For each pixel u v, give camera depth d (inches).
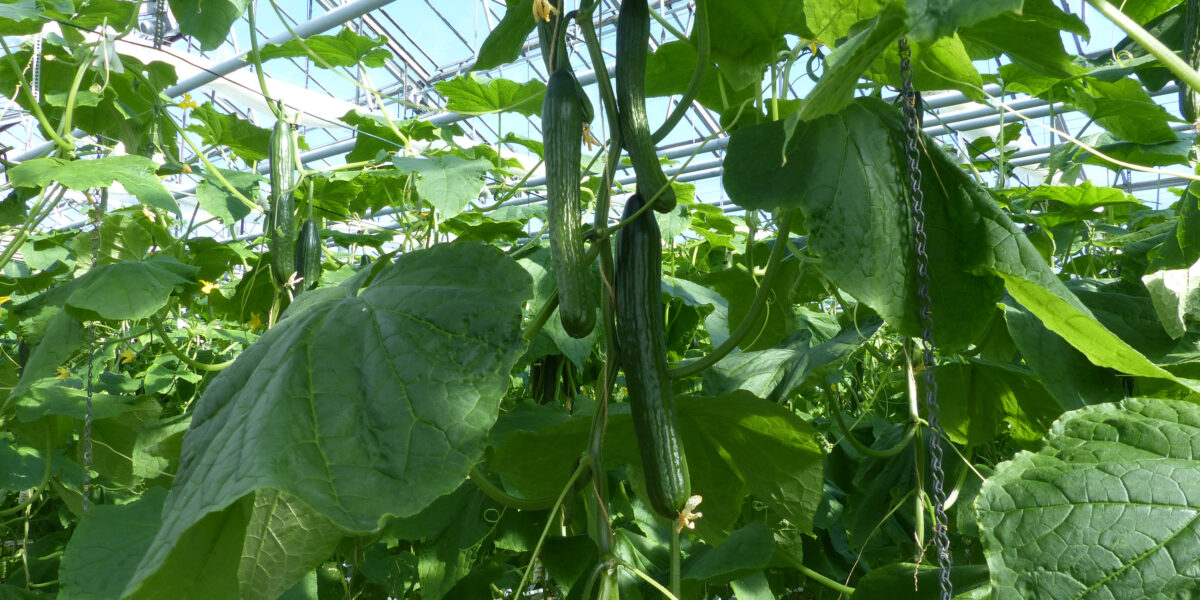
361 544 56.5
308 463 25.6
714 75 44.7
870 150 32.5
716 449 43.4
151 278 52.9
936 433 28.3
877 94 37.5
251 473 24.3
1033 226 50.3
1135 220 76.9
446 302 30.7
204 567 29.2
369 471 25.9
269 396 27.6
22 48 63.6
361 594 77.0
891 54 33.8
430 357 28.9
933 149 32.7
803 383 46.3
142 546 42.1
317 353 29.4
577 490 35.5
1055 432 28.9
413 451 26.5
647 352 30.3
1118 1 47.4
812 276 58.4
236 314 80.0
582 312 26.9
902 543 56.1
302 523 30.9
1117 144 61.0
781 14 37.1
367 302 31.8
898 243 32.0
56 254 91.2
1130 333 42.9
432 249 33.8
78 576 40.0
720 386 49.4
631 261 31.1
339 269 83.0
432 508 58.2
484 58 43.8
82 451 67.9
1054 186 59.6
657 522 62.8
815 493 42.3
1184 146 57.5
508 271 31.5
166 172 69.5
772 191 32.4
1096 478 26.3
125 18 67.8
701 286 70.2
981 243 31.8
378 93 70.9
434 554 57.4
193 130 77.1
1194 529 23.9
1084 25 30.3
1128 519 25.0
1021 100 214.5
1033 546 25.7
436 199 53.2
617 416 38.8
